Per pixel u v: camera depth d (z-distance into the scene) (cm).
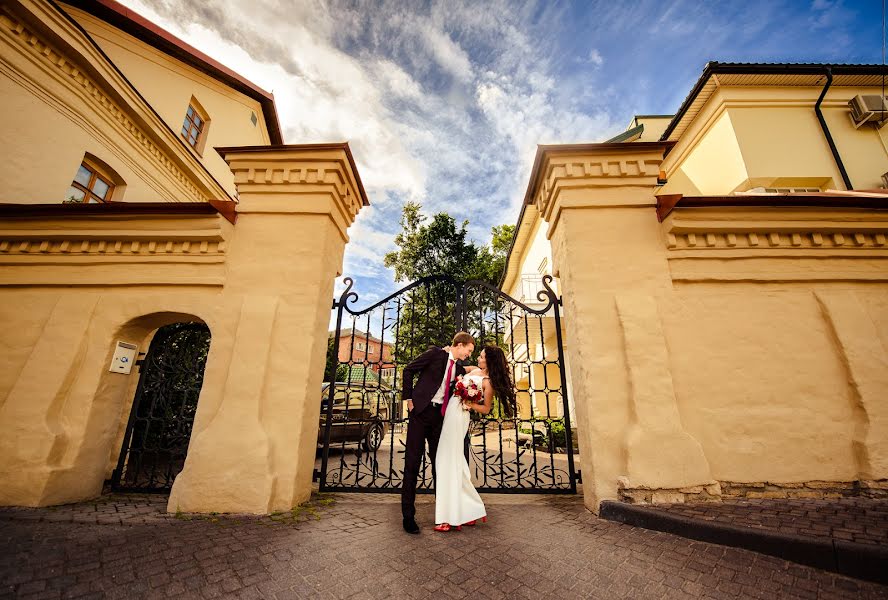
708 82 867
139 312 393
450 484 296
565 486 444
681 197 368
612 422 340
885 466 318
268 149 419
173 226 402
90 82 633
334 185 420
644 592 194
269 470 330
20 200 528
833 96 884
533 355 1221
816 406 341
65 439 363
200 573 214
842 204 367
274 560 232
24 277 402
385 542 264
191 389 436
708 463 325
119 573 213
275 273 392
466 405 321
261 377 353
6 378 375
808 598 184
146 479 477
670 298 371
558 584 203
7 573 208
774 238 380
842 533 228
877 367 344
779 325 363
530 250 1442
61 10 542
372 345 2369
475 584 203
